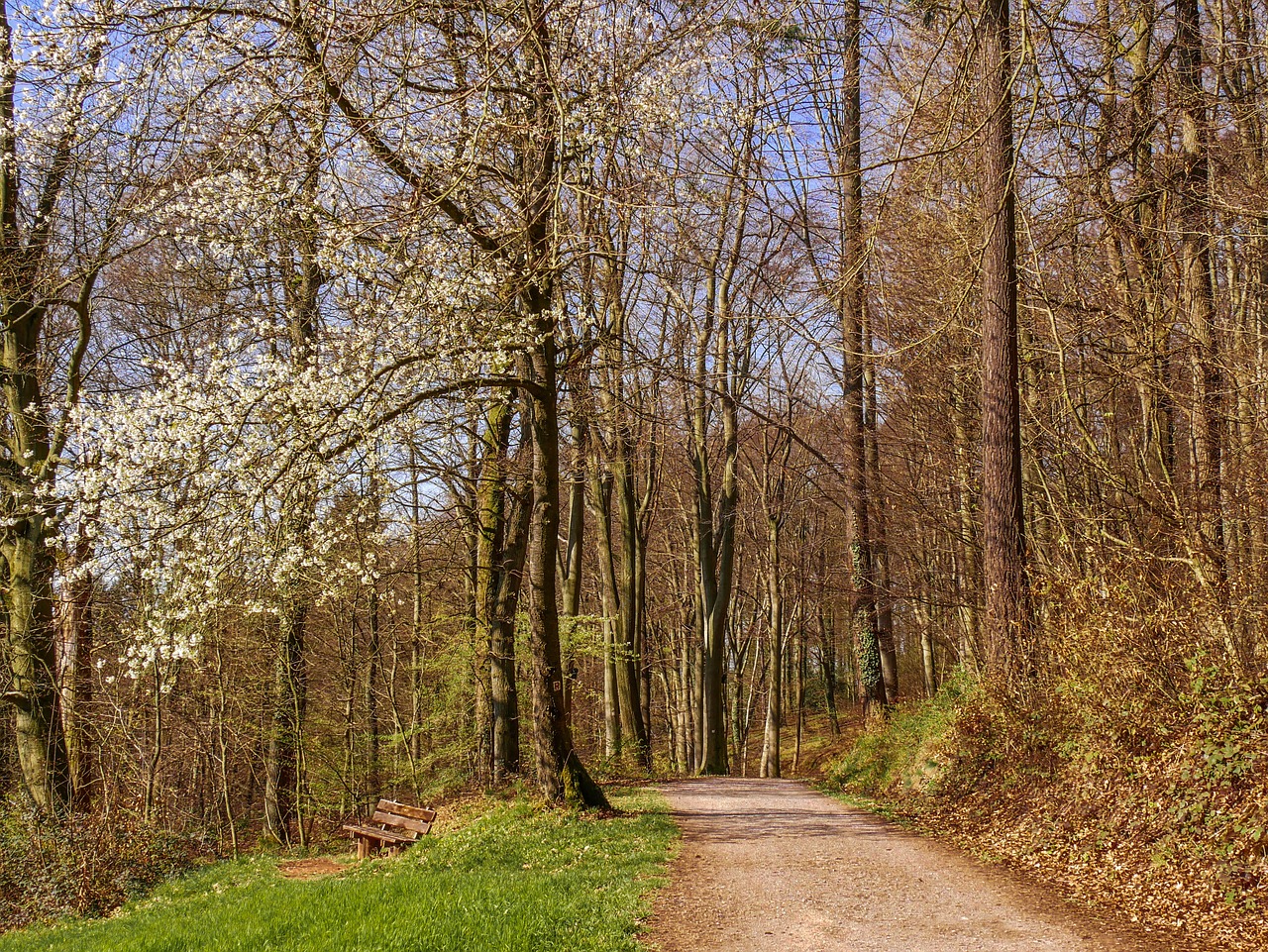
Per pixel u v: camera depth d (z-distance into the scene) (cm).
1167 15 1295
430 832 1364
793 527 3344
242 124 1006
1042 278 1539
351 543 1228
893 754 1557
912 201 1711
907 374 1900
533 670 1262
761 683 3647
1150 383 1232
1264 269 1362
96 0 948
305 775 1944
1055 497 1666
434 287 1070
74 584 1452
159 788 1722
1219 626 901
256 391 975
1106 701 952
